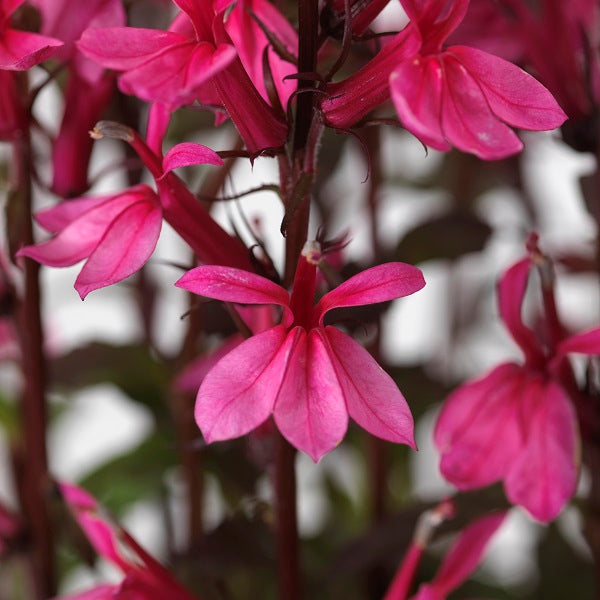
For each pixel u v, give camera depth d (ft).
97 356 1.30
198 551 1.17
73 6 1.08
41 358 1.20
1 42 0.98
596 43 1.20
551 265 1.08
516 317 1.08
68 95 1.12
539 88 0.94
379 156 1.32
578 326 1.52
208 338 1.28
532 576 1.48
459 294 1.61
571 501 1.16
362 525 1.49
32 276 1.18
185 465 1.29
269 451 1.21
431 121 0.93
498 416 1.08
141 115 1.26
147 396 1.33
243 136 0.99
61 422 1.76
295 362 0.95
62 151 1.14
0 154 1.38
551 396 1.08
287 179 1.01
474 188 1.60
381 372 0.95
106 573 1.57
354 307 1.12
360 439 1.46
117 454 1.34
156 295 1.45
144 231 1.00
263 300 0.96
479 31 1.15
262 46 1.03
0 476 1.68
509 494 1.07
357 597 1.31
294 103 1.03
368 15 0.99
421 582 1.32
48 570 1.25
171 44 0.94
